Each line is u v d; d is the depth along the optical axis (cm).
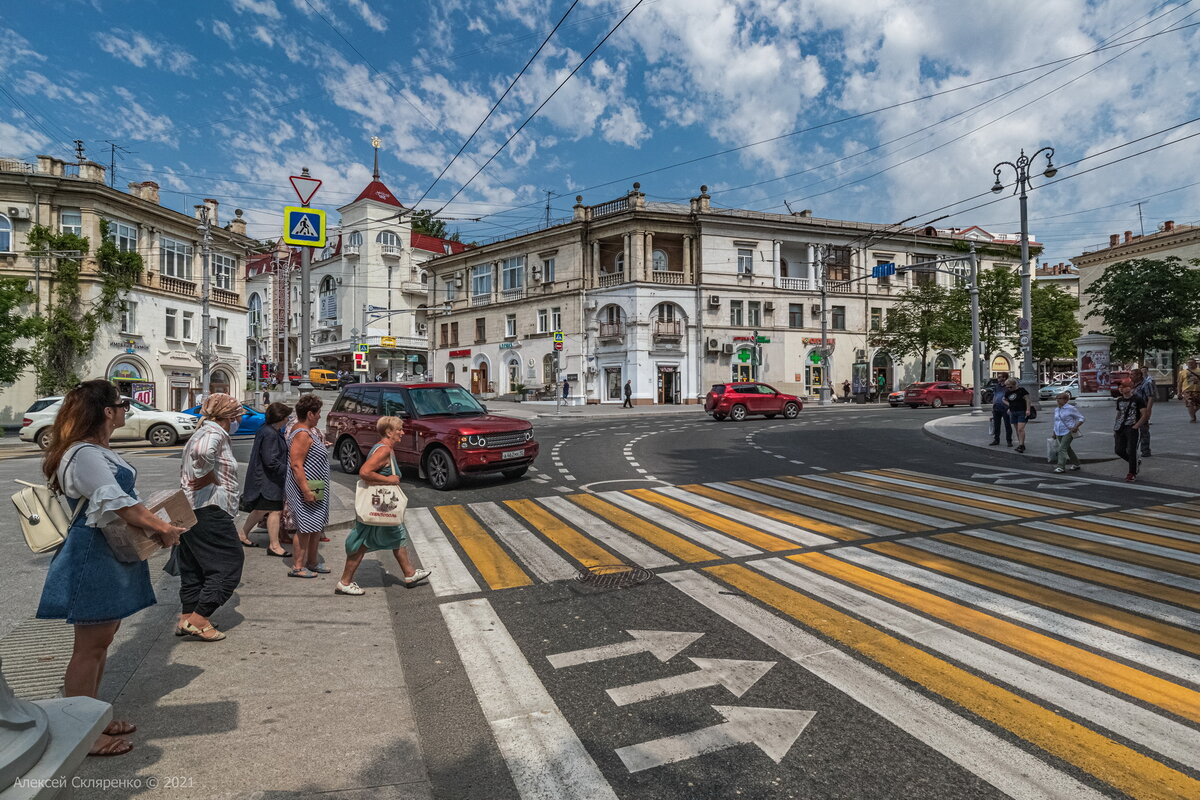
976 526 744
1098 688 357
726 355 4072
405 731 323
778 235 4194
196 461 424
